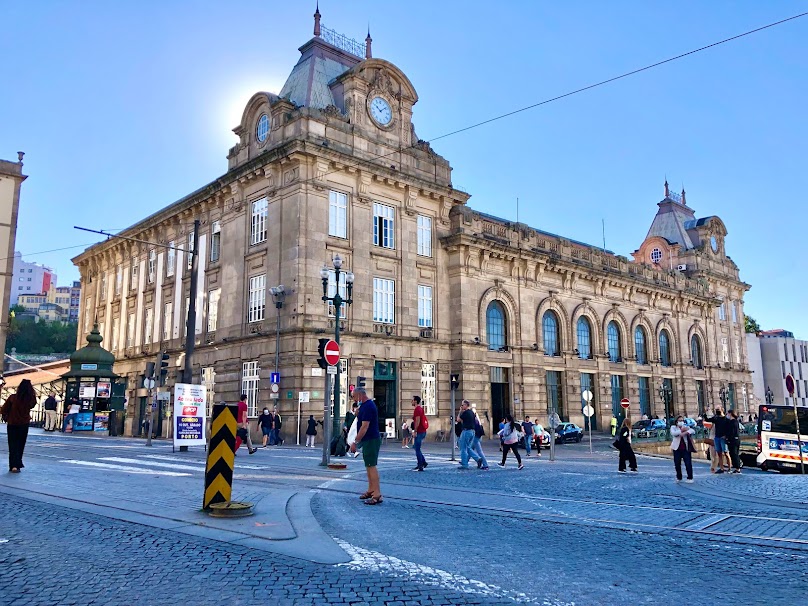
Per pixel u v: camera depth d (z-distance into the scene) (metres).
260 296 38.22
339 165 37.81
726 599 6.25
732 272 77.25
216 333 41.47
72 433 39.81
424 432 19.42
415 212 42.25
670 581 6.87
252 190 40.09
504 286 47.06
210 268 43.25
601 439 48.31
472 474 18.27
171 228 49.28
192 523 8.94
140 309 51.75
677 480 17.61
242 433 24.09
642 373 59.97
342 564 7.11
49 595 5.86
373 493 11.70
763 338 98.69
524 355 47.34
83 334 62.06
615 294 58.69
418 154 42.97
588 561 7.69
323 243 36.56
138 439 35.44
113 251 57.84
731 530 9.75
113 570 6.70
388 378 39.06
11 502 10.61
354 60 44.88
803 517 11.02
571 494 13.98
